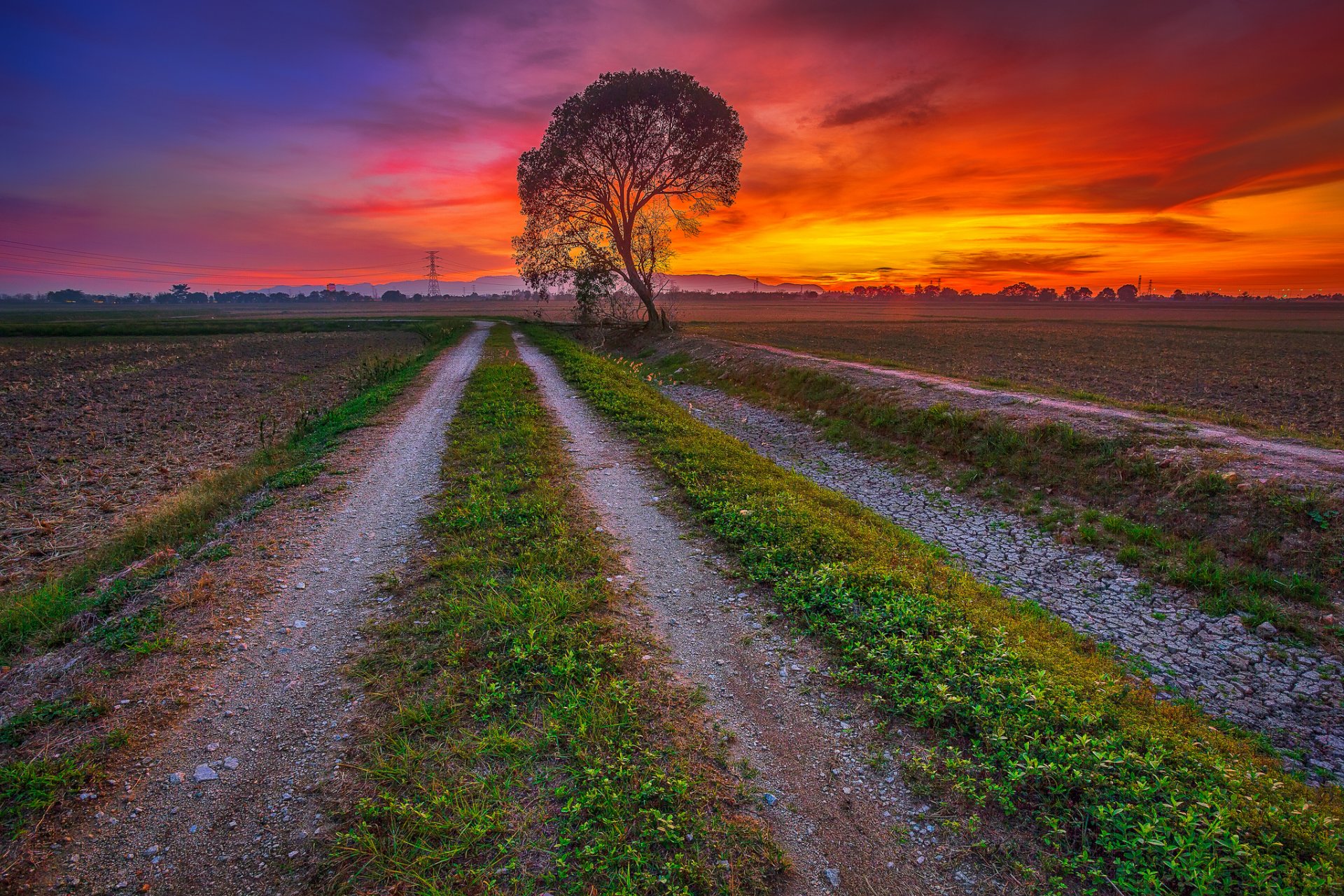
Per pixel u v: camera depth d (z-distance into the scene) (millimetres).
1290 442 11000
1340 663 6711
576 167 38812
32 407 21281
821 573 6801
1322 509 8336
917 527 11234
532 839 3578
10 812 3680
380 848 3498
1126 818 3488
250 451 14859
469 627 5719
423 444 13570
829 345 46281
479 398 18703
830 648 5625
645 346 38375
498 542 7875
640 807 3768
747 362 25797
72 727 4457
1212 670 6785
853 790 4008
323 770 4102
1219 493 9469
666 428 14719
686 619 6207
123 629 5730
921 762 4141
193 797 3879
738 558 7641
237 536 8297
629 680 5012
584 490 10250
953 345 48125
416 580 6863
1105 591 8641
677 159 39125
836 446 16344
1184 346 49344
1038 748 4102
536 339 46188
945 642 5363
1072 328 77125
